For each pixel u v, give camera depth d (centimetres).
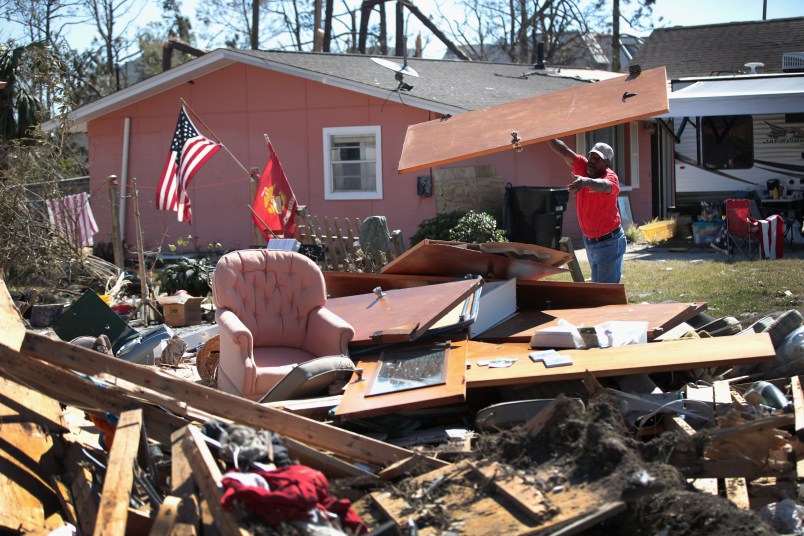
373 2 3195
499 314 655
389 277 745
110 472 339
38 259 1102
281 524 303
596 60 4059
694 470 382
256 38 3391
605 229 727
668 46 2936
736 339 521
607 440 333
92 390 408
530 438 361
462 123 793
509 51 3866
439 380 490
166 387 398
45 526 342
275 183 1056
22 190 1119
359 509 354
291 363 582
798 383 486
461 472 357
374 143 1631
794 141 1802
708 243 1523
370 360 569
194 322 944
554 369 497
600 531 333
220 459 360
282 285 625
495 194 1598
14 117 1598
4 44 1648
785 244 1505
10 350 396
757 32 2909
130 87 1673
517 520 317
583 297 695
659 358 499
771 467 384
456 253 691
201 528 312
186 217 1102
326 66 1689
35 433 399
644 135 1852
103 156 1764
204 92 1694
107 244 1698
